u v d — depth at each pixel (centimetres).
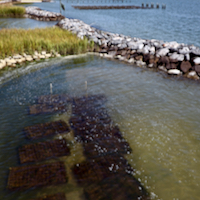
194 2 10900
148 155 650
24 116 854
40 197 489
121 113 896
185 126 806
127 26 3656
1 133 736
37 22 3706
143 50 1659
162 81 1267
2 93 1055
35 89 1118
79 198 490
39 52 1744
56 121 822
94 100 1012
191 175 575
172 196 507
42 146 674
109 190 516
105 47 1944
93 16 4819
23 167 582
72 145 686
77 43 1912
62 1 9381
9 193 499
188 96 1064
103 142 706
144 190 521
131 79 1298
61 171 572
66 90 1116
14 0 7412
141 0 11900
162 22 4244
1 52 1559
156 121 839
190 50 1478
